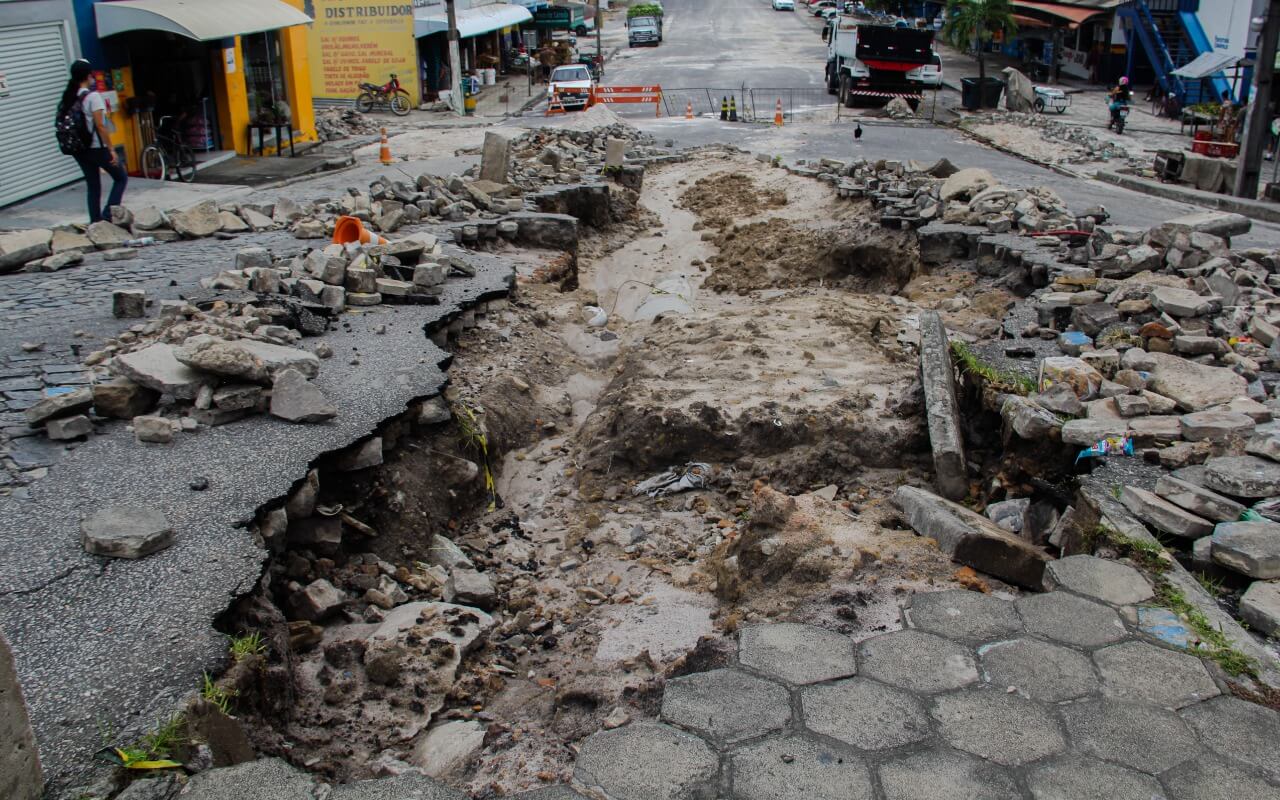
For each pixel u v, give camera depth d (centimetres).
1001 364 830
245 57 2238
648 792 359
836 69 3441
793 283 1471
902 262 1409
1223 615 455
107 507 513
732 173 2069
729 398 801
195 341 656
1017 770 365
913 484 714
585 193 1616
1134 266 1024
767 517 580
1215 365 766
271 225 1254
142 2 1744
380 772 430
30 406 654
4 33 1470
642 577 639
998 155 2400
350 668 507
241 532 508
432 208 1341
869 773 365
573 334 1058
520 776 406
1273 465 561
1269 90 1834
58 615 434
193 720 373
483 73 3956
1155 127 2906
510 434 829
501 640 561
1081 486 585
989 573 523
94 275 1000
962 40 3369
